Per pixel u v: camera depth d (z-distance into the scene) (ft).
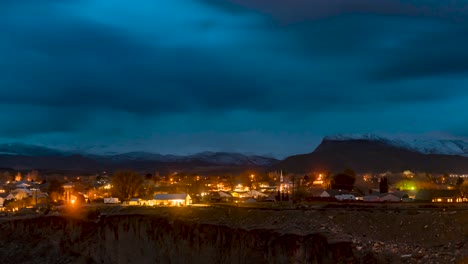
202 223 338.54
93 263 403.95
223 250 314.14
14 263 411.54
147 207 437.58
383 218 281.13
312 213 310.86
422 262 209.97
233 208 368.68
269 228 294.66
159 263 357.61
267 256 281.33
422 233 256.93
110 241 399.85
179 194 535.60
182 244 343.87
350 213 296.92
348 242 244.01
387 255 223.51
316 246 253.65
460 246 230.07
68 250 424.87
